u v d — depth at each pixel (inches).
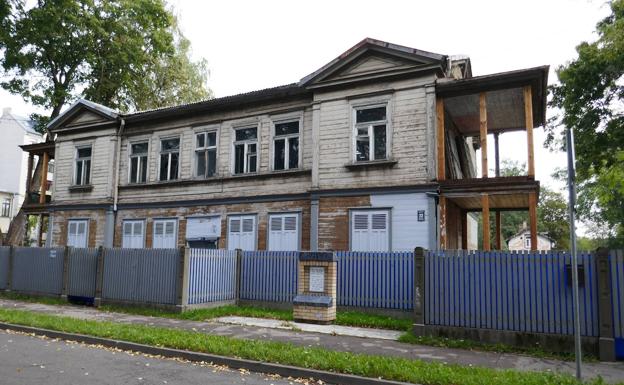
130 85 1226.6
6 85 1076.5
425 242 587.8
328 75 673.0
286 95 733.9
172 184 839.1
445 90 603.2
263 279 598.9
